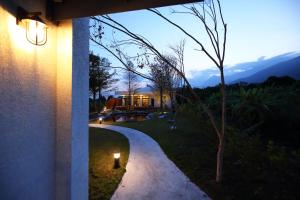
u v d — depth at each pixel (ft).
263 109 27.81
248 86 44.34
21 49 6.80
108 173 18.85
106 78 88.12
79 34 9.73
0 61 5.94
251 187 15.37
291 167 16.21
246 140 22.03
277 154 17.81
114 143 32.45
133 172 19.29
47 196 8.32
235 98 34.45
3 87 6.04
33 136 7.43
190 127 41.27
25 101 7.00
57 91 8.93
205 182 16.69
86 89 10.61
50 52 8.48
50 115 8.50
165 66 21.08
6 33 6.16
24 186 6.95
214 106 37.58
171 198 14.25
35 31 7.13
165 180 17.31
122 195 14.61
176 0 7.34
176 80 27.35
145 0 7.54
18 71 6.66
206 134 30.37
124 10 7.68
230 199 13.98
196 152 24.85
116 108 101.81
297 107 26.53
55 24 8.82
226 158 21.62
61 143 8.89
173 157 23.71
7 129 6.20
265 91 33.04
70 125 8.82
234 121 31.50
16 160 6.59
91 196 14.30
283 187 15.02
